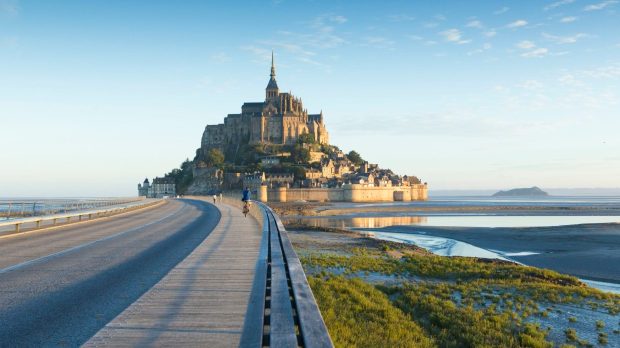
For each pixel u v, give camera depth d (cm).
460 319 1880
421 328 1717
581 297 2466
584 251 5069
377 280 2753
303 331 553
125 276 1390
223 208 6438
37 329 859
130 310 938
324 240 5159
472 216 13250
